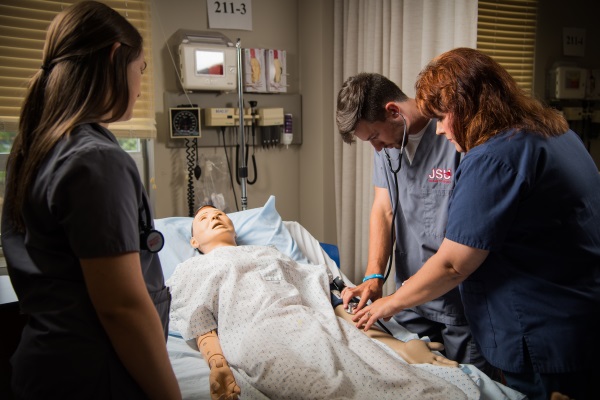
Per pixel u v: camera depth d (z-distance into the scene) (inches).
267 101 108.0
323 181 109.7
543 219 44.4
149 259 37.7
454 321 66.7
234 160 106.1
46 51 33.9
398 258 70.9
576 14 99.6
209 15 99.7
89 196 30.0
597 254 45.1
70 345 32.5
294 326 56.4
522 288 46.9
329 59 106.2
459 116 46.1
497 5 93.4
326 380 48.6
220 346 57.8
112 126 87.6
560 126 45.8
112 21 33.7
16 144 34.9
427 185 64.2
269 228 84.4
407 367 51.6
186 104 98.6
